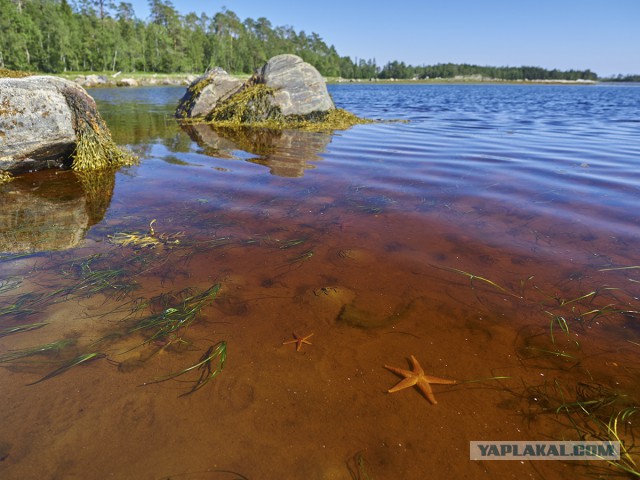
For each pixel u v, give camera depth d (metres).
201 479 1.92
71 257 4.09
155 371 2.60
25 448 2.04
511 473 2.01
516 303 3.40
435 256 4.26
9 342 2.80
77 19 67.62
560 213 5.44
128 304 3.30
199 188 6.61
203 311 3.25
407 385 2.48
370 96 38.34
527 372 2.66
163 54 75.69
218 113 15.40
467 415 2.33
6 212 5.39
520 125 14.88
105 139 8.39
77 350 2.76
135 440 2.11
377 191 6.48
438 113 20.25
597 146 10.14
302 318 3.21
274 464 2.01
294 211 5.56
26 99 7.00
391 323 3.16
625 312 3.25
